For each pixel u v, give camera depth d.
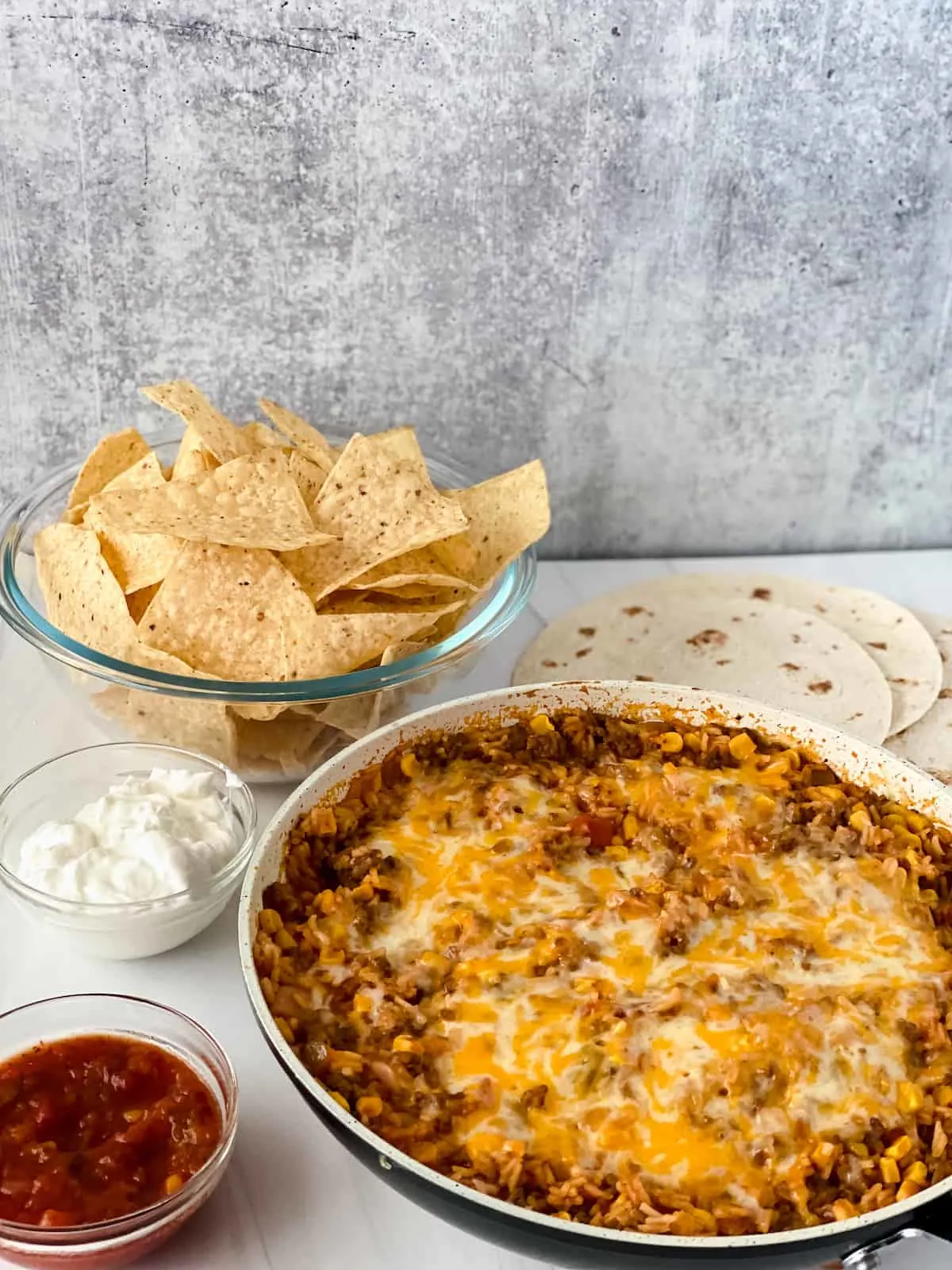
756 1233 0.34
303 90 0.64
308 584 0.54
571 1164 0.36
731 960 0.41
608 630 0.69
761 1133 0.36
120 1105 0.40
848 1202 0.35
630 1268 0.33
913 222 0.71
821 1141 0.36
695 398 0.75
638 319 0.72
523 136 0.66
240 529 0.52
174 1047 0.41
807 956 0.41
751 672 0.65
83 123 0.64
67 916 0.45
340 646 0.51
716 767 0.51
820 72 0.66
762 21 0.64
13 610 0.54
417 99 0.64
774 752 0.51
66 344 0.70
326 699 0.50
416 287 0.69
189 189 0.66
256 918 0.42
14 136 0.64
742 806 0.48
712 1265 0.33
